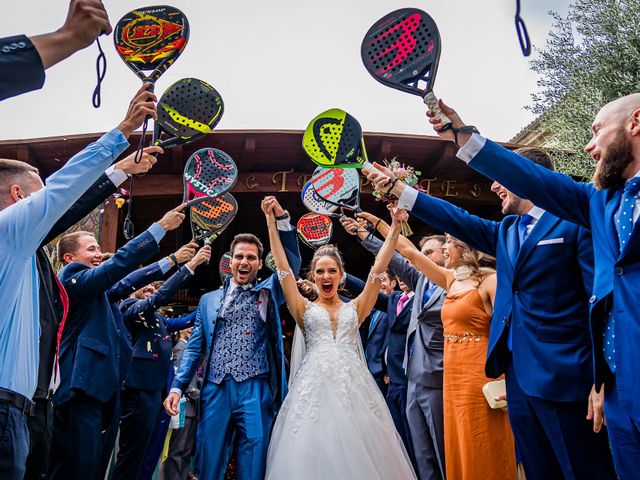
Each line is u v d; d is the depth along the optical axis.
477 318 3.12
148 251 3.29
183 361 3.68
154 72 2.02
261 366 3.36
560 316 2.12
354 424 2.99
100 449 3.30
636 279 1.67
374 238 3.96
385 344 4.68
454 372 3.11
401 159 7.43
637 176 1.80
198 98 2.37
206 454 3.20
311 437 2.91
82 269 3.42
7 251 1.73
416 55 2.01
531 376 2.10
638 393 1.58
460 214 2.44
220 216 3.90
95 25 1.38
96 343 3.29
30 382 1.87
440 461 3.47
